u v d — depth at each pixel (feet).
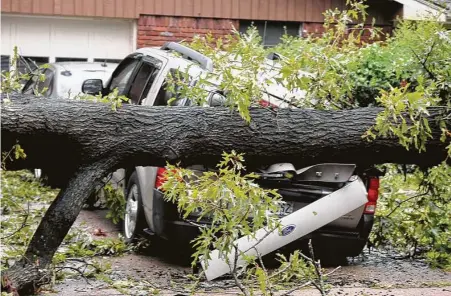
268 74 28.71
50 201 41.34
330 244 30.30
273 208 23.71
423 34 29.14
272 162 27.63
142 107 26.76
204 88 28.17
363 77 42.32
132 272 28.84
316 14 63.98
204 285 27.25
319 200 28.73
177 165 24.62
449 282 28.76
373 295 26.55
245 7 64.03
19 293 25.02
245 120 26.91
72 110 25.67
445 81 27.84
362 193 28.96
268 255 31.40
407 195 35.60
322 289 22.94
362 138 27.12
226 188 23.11
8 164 26.45
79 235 32.17
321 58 28.25
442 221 31.71
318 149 27.32
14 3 61.21
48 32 62.49
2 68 61.98
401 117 25.90
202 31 63.82
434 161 28.07
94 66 47.55
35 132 25.21
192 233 28.81
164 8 63.36
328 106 28.71
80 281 27.27
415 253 32.76
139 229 31.53
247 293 24.80
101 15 62.44
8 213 38.19
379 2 62.80
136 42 63.36
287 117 27.27
